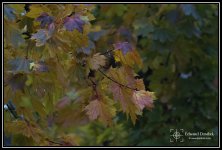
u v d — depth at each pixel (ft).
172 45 21.17
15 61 10.18
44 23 10.39
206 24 22.20
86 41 10.62
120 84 10.37
